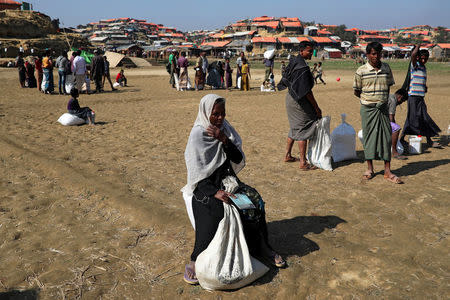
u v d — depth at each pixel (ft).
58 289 9.75
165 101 47.26
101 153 22.27
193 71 106.52
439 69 128.57
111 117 35.29
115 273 10.45
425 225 12.66
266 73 60.08
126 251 11.52
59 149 23.02
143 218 13.57
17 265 10.82
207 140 9.69
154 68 128.67
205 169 9.62
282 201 15.02
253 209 10.06
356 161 20.61
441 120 33.40
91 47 171.22
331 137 20.80
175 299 9.40
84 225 13.33
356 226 12.73
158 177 18.11
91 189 16.25
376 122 16.51
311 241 11.76
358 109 41.42
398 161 20.43
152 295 9.56
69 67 52.39
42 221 13.62
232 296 9.39
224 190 10.02
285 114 37.76
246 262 9.62
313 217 13.48
